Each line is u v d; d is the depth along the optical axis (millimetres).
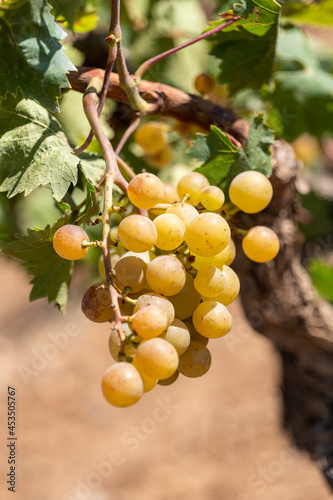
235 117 411
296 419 595
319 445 578
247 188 366
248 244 371
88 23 450
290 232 461
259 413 1293
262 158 397
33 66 353
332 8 481
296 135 520
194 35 598
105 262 324
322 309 509
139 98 387
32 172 362
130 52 572
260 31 400
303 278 504
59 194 358
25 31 352
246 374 1416
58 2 396
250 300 497
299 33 519
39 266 380
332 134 529
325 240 678
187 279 347
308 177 728
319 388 552
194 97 411
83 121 457
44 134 370
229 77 430
